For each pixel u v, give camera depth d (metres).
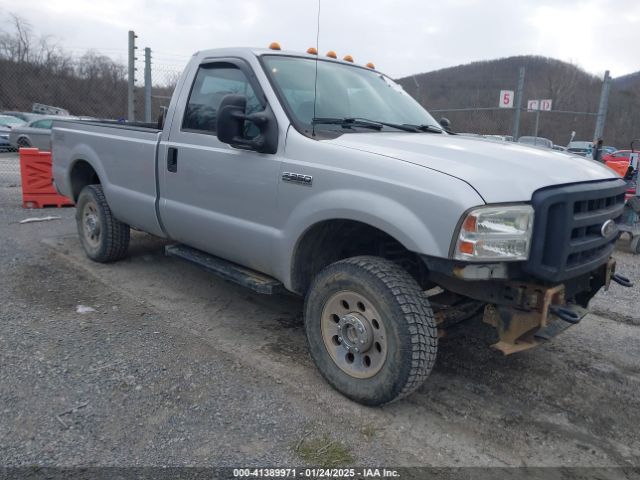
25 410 2.88
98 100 20.12
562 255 2.76
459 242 2.60
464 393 3.37
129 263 5.68
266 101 3.59
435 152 3.03
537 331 3.02
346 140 3.25
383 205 2.84
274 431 2.82
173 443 2.68
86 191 5.53
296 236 3.30
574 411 3.23
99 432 2.73
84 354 3.55
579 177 3.03
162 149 4.38
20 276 5.07
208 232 4.02
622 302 5.24
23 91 20.77
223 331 4.09
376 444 2.76
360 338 3.01
